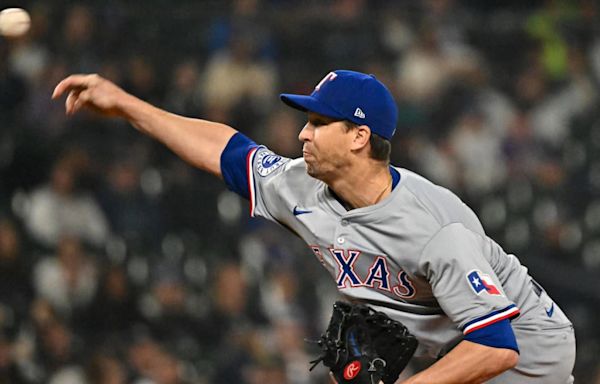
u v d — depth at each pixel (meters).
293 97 14.18
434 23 42.66
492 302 13.52
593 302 37.34
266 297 34.28
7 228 32.47
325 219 14.61
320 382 33.44
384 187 14.27
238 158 15.86
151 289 33.34
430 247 13.77
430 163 39.28
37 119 36.00
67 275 32.31
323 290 35.31
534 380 15.20
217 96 38.25
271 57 39.81
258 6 41.91
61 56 37.34
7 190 34.22
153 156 36.50
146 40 38.81
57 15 38.16
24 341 30.89
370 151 14.19
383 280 14.32
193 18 39.69
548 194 39.62
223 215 35.81
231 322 33.47
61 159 34.12
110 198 34.69
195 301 33.75
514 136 41.44
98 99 16.14
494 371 13.51
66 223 33.59
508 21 43.88
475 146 40.38
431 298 14.41
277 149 37.31
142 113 16.20
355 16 41.25
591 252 39.06
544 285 37.69
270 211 15.47
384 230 14.02
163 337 32.84
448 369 13.45
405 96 40.44
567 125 42.50
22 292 32.00
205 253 34.75
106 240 34.09
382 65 40.88
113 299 32.69
